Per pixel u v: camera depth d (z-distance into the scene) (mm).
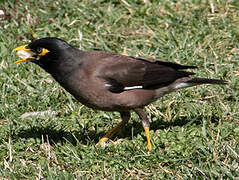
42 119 11758
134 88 10336
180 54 14016
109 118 11844
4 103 12297
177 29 15258
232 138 10656
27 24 15109
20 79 13188
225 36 14742
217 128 10969
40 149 10492
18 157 10219
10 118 11703
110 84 10117
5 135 11023
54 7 15781
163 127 11344
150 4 16234
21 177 9570
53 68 10312
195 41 14461
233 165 9586
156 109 12141
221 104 11984
